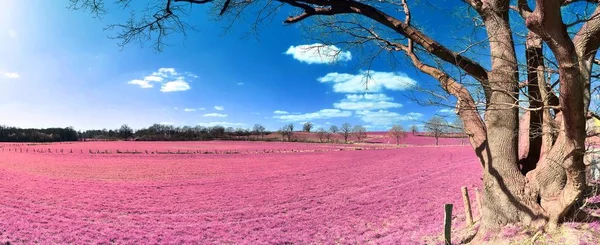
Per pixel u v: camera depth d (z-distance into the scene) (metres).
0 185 23.31
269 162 47.91
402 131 113.19
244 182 28.83
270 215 16.86
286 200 20.73
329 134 136.50
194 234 13.19
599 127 8.02
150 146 91.50
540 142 8.80
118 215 16.33
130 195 21.84
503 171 8.12
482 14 8.33
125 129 144.00
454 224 11.47
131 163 44.28
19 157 49.06
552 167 7.66
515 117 8.11
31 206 17.31
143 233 13.15
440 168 37.00
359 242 11.80
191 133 140.25
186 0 8.66
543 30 5.25
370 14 8.70
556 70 6.58
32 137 120.25
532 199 7.85
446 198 19.47
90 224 14.30
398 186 25.56
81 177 30.06
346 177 31.61
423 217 14.88
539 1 4.90
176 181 29.09
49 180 27.20
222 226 14.54
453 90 8.64
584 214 7.65
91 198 20.31
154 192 23.30
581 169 6.64
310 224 14.85
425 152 62.19
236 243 12.05
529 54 8.26
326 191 24.03
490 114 8.32
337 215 16.58
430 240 10.30
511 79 7.72
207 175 33.53
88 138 140.88
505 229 7.93
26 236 11.88
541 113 8.47
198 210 17.84
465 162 42.72
